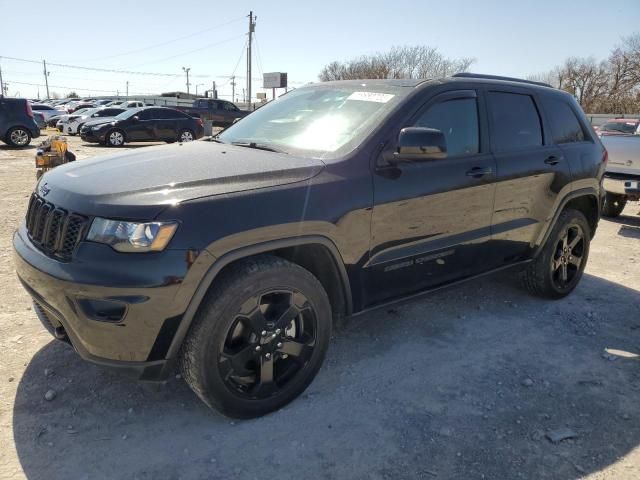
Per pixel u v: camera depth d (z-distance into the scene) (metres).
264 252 2.77
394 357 3.58
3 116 17.55
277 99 4.31
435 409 3.00
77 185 2.70
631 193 7.68
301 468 2.51
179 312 2.43
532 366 3.53
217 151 3.29
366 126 3.20
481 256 3.82
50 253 2.61
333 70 56.31
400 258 3.25
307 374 2.99
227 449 2.62
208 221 2.46
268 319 2.76
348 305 3.11
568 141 4.52
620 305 4.65
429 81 3.53
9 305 4.09
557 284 4.64
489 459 2.61
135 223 2.37
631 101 52.12
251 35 43.34
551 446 2.71
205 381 2.60
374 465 2.54
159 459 2.54
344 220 2.89
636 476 2.52
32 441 2.61
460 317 4.27
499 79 4.06
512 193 3.90
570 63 59.56
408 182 3.19
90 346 2.47
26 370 3.22
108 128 19.62
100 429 2.73
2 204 7.80
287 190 2.72
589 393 3.22
